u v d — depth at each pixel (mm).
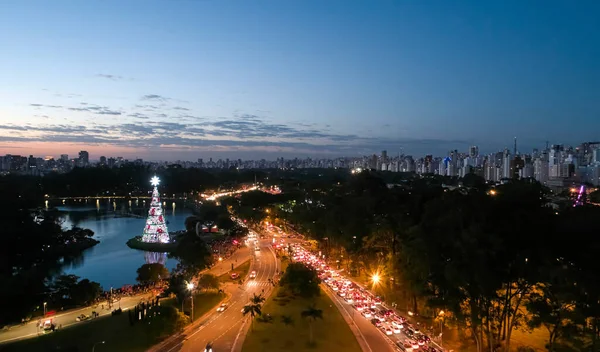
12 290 119125
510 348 94875
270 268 181000
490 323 99688
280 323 113188
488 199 106312
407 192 191625
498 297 90500
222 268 182375
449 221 101812
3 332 109375
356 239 159625
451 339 103875
